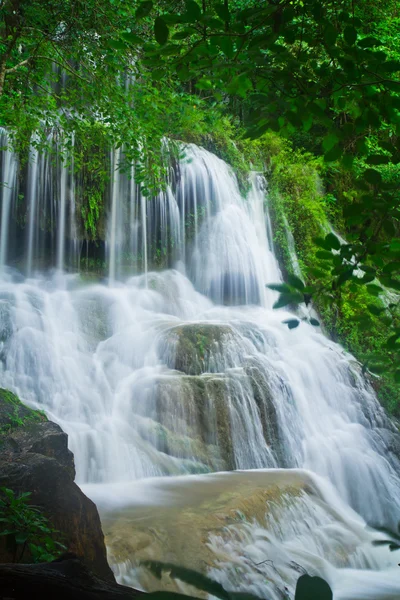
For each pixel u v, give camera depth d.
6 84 11.43
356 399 14.96
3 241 16.48
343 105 2.76
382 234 2.36
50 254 17.08
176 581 7.02
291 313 18.61
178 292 17.94
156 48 2.75
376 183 2.26
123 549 7.20
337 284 2.15
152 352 13.62
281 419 13.05
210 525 8.13
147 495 9.38
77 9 9.24
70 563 2.19
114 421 11.80
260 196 20.94
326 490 11.33
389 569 9.57
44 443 8.27
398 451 14.30
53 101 11.20
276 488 10.08
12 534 5.21
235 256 19.27
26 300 14.48
